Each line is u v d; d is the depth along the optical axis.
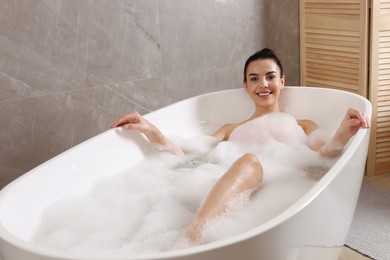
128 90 2.52
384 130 2.65
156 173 1.92
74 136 2.38
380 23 2.52
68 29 2.27
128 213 1.60
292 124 2.17
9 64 2.14
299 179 1.77
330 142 1.84
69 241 1.45
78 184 1.74
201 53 2.74
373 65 2.56
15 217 1.43
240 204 1.51
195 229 1.37
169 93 2.67
